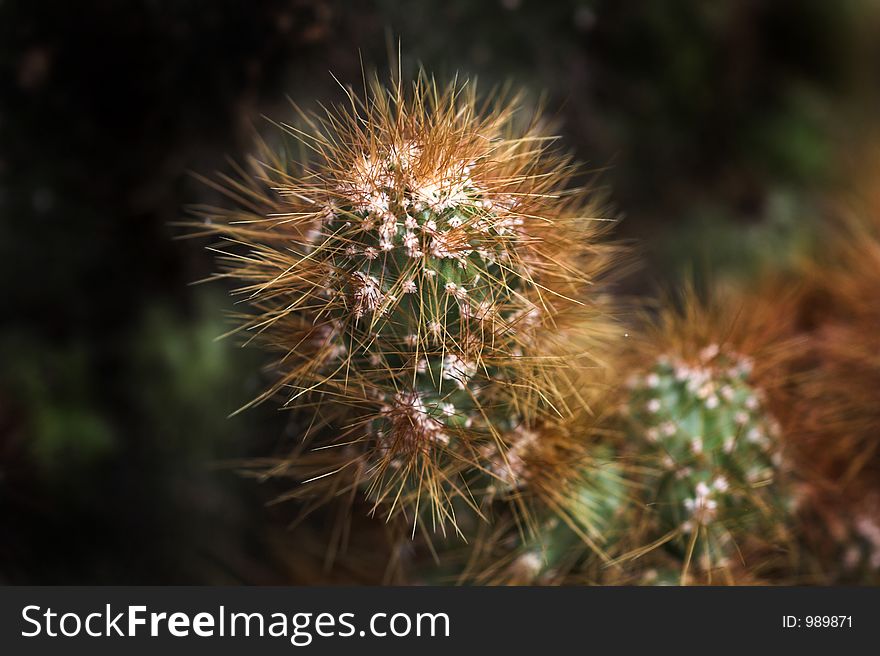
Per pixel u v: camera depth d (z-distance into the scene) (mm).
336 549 616
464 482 528
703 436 540
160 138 639
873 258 634
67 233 652
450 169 513
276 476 620
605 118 717
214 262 647
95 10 620
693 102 778
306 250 521
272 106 627
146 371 650
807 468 582
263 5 616
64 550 631
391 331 507
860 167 793
